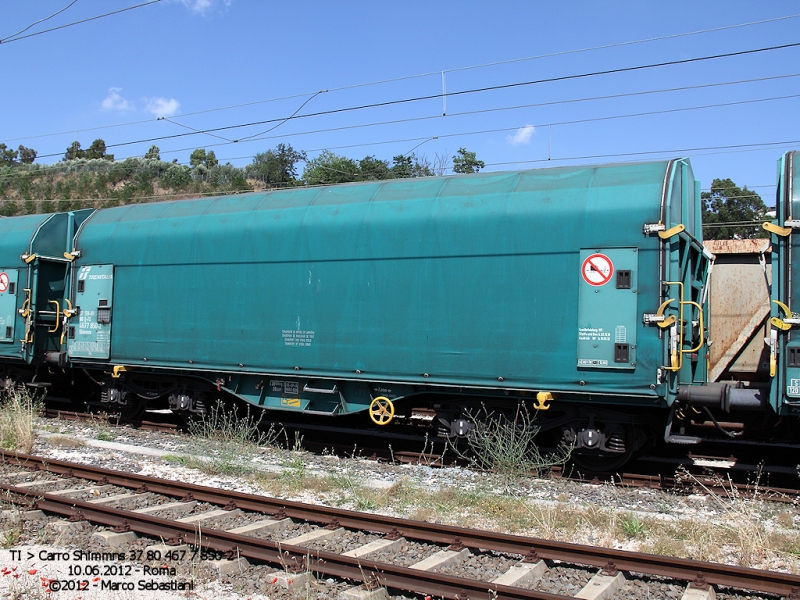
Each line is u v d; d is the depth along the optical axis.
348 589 5.52
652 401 8.80
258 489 9.05
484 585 5.25
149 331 12.55
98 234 13.44
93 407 16.14
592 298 8.98
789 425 9.88
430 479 9.48
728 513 7.53
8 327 14.47
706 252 10.68
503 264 9.55
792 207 8.20
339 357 10.63
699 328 9.34
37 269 14.26
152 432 12.96
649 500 8.39
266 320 11.30
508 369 9.43
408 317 10.13
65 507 7.50
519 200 9.59
